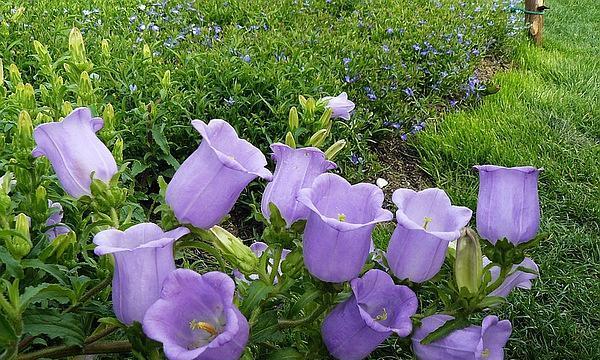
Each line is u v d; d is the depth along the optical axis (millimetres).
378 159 1047
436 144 1072
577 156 1072
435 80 1240
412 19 1443
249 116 936
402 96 1178
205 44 1151
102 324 394
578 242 875
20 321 328
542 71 1442
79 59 627
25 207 435
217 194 329
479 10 1611
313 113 676
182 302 301
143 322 288
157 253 305
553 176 1010
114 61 919
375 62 1163
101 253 291
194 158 333
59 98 608
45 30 1046
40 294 355
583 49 1655
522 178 370
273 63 1008
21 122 431
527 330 724
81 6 1261
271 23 1322
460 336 352
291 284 351
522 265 403
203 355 295
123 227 362
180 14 1320
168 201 338
